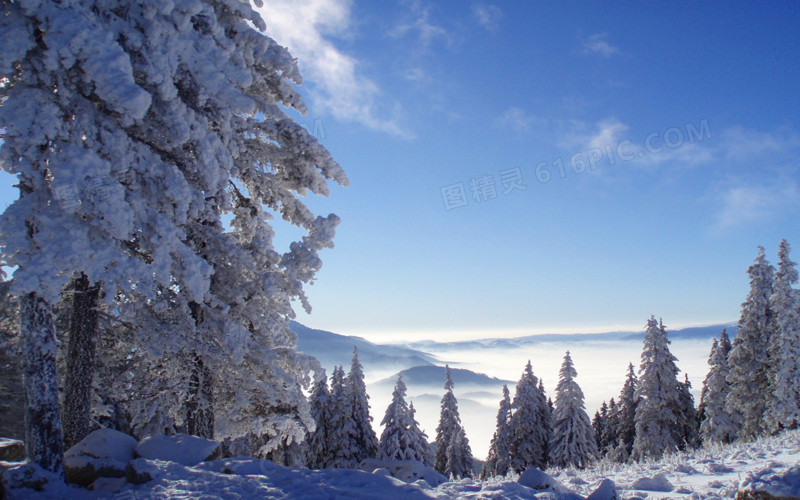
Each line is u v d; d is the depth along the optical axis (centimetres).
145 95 917
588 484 1091
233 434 1447
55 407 934
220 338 1258
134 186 1067
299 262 1359
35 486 852
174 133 1097
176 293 1239
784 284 3247
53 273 855
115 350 1396
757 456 1243
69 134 944
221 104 1149
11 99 884
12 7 924
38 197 907
